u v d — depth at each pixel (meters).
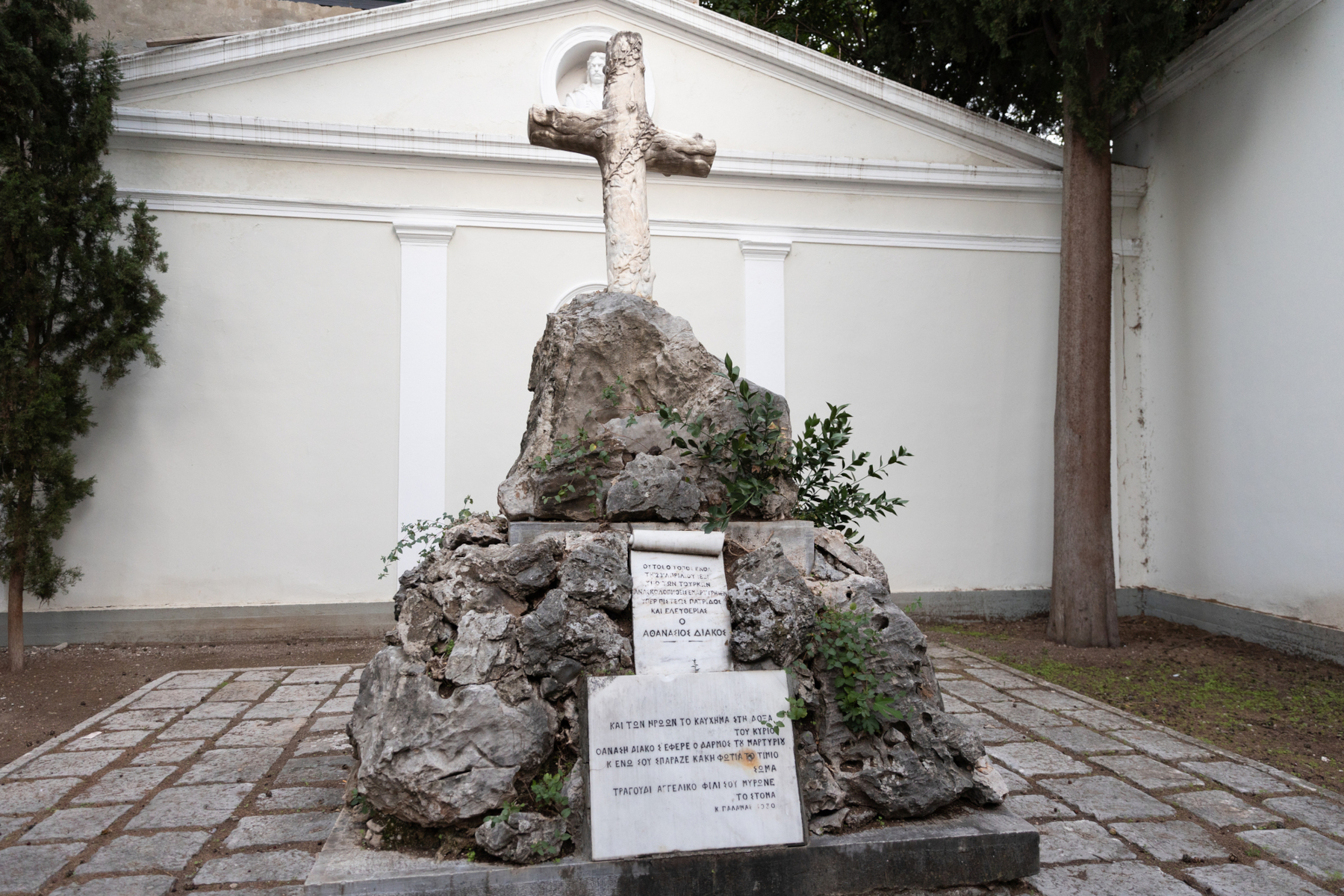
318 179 7.71
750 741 3.05
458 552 3.50
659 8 8.23
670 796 2.93
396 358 7.81
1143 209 9.20
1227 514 8.08
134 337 6.75
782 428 3.84
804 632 3.29
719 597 3.35
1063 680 6.52
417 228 7.83
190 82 7.52
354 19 7.66
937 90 10.35
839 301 8.64
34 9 6.38
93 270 6.65
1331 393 6.95
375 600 7.70
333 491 7.68
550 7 8.09
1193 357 8.50
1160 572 8.99
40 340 6.80
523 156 7.91
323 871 2.77
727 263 8.42
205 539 7.48
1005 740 4.98
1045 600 8.95
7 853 3.47
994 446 8.92
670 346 3.84
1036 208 9.08
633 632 3.20
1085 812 3.92
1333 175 6.92
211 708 5.62
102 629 7.30
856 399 8.63
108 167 7.34
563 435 3.80
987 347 8.95
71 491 6.71
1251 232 7.79
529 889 2.77
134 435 7.38
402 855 2.89
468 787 2.88
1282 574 7.46
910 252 8.80
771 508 3.75
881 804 3.15
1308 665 6.91
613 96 4.37
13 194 6.29
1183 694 6.16
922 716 3.33
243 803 4.00
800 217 8.57
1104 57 7.79
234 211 7.56
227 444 7.54
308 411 7.67
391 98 7.88
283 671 6.62
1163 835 3.68
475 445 7.89
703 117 8.42
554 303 8.05
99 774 4.41
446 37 7.95
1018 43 8.93
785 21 12.68
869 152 8.72
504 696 3.03
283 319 7.64
